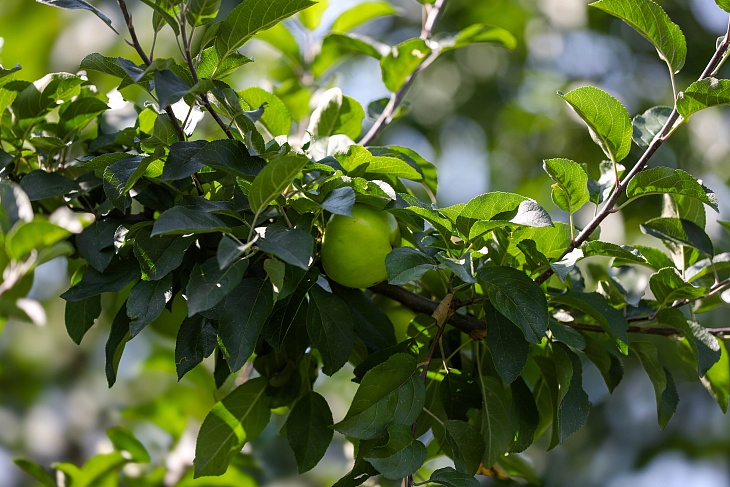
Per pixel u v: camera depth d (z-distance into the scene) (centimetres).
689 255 201
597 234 199
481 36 222
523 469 211
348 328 192
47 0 184
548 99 351
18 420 293
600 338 199
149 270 186
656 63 338
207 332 188
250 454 225
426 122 358
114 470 215
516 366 188
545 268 193
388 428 186
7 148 198
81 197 197
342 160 193
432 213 189
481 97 358
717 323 293
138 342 291
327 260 192
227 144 187
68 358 302
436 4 224
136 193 192
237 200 188
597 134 193
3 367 295
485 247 191
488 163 363
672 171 190
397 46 214
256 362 197
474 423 198
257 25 188
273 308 190
